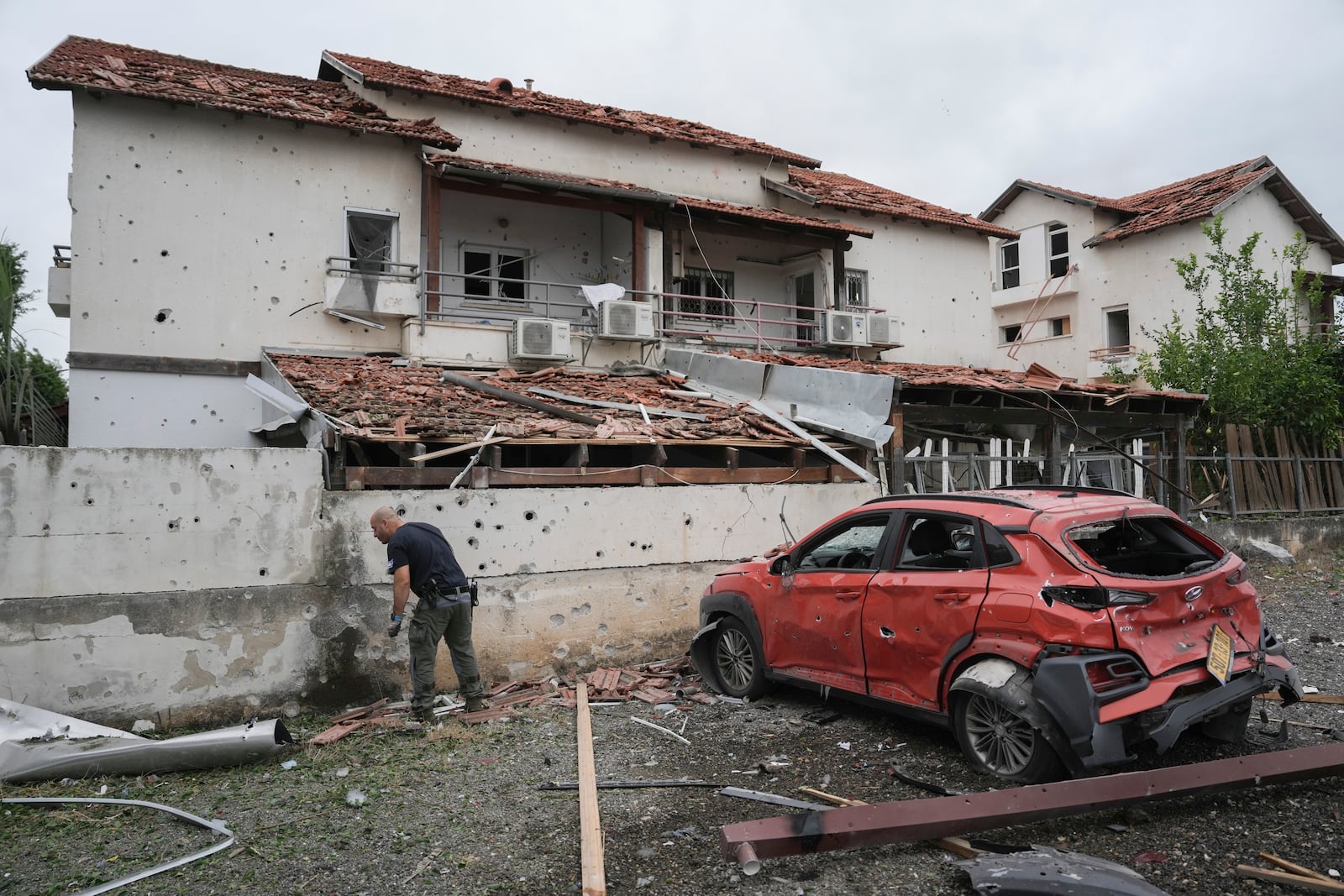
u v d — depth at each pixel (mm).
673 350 15109
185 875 4203
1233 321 17438
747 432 10297
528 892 3961
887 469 10727
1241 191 22312
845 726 6320
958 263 20641
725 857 4027
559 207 17031
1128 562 5621
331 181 13742
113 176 12258
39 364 12078
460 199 16094
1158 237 23547
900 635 5617
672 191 17859
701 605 7688
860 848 4262
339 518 7297
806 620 6441
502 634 7988
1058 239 26391
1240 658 4934
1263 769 4520
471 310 15805
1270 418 16094
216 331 12797
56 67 12227
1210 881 3756
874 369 13859
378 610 7418
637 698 7449
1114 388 12836
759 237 17500
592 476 8719
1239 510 14508
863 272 19484
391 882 4078
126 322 12234
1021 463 12938
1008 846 4078
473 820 4820
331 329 13508
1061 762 4699
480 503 7945
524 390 11344
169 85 13055
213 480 6820
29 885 4137
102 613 6395
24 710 5906
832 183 20828
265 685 6938
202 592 6742
